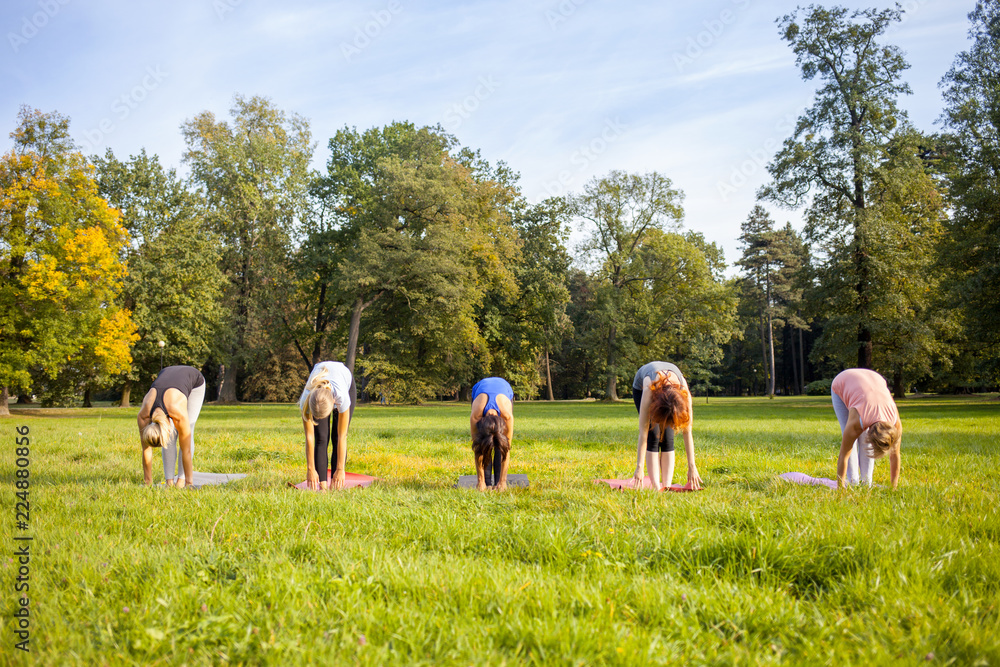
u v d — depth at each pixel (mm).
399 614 2355
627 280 42656
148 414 5703
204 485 5895
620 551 3219
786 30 30625
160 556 3059
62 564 3068
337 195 38000
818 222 30594
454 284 32875
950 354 33781
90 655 2109
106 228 26125
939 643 2189
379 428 14617
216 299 36719
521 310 42188
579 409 30016
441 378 39375
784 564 2936
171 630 2240
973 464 7043
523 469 7371
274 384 49500
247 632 2236
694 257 41406
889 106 29469
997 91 23469
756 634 2281
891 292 29531
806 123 30469
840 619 2344
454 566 2918
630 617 2406
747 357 65375
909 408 25219
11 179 24328
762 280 55375
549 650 2102
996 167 24188
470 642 2162
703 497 4699
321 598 2531
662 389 5582
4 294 23062
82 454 8477
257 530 3660
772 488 5363
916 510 4000
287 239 37469
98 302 25219
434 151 34438
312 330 42188
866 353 30359
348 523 3943
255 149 35375
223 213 35344
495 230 37844
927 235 31625
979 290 23234
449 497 4910
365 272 30938
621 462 7926
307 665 2008
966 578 2742
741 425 15938
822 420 18469
